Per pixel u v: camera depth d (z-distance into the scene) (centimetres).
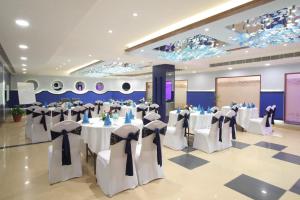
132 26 431
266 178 321
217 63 899
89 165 370
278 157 422
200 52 633
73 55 733
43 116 520
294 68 781
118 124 349
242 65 855
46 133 532
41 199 256
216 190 282
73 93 1577
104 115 417
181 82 1306
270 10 309
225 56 732
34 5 269
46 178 315
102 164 278
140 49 578
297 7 313
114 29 449
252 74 919
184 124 467
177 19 394
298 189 287
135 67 1045
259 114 895
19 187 286
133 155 278
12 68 1030
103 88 1698
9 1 256
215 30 409
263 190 283
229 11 329
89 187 288
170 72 925
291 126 773
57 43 477
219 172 342
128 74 1429
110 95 1723
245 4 307
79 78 1598
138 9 347
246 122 697
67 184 296
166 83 912
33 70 1186
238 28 412
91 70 1184
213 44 549
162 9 348
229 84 1037
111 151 257
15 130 676
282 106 820
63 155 287
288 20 367
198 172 342
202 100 1153
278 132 691
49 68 1139
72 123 296
